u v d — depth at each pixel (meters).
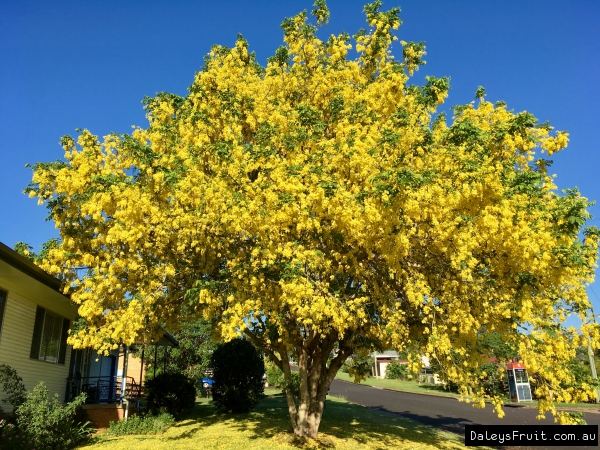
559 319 8.58
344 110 8.85
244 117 9.98
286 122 8.88
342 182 7.89
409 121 8.23
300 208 7.36
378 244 7.62
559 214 7.38
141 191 7.91
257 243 7.73
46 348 11.23
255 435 10.37
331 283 8.32
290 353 11.23
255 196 7.62
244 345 15.97
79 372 13.34
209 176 8.48
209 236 8.35
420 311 8.31
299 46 10.57
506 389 25.28
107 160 9.35
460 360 8.41
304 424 9.99
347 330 9.78
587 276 8.53
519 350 7.68
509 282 8.02
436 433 12.69
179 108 10.19
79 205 8.67
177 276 9.06
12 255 7.68
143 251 8.55
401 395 27.27
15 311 9.67
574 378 7.98
